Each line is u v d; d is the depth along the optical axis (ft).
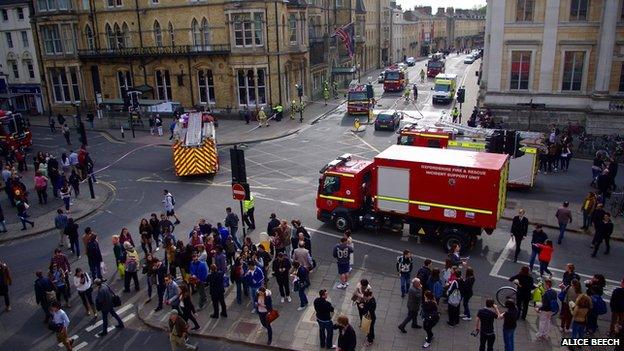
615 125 113.60
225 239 58.80
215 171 100.73
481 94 142.92
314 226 72.54
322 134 134.31
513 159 83.10
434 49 487.20
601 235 59.57
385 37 330.95
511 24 120.06
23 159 106.93
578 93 118.83
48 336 49.19
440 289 47.55
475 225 60.80
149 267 52.95
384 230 70.49
